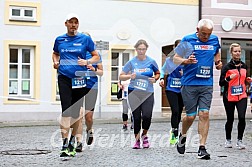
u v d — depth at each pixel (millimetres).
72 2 20078
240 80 10359
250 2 22703
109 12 20500
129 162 8609
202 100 8867
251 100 17078
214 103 21953
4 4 19359
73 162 8609
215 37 8891
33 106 19672
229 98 10383
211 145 10930
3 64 19359
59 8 19953
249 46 22703
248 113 21922
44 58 19781
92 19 20344
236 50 10297
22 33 19547
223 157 9156
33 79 19781
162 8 21188
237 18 22484
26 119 19594
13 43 19453
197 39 8797
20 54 19688
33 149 10344
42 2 19734
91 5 20312
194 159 8898
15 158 9109
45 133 14211
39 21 19703
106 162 8617
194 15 21734
